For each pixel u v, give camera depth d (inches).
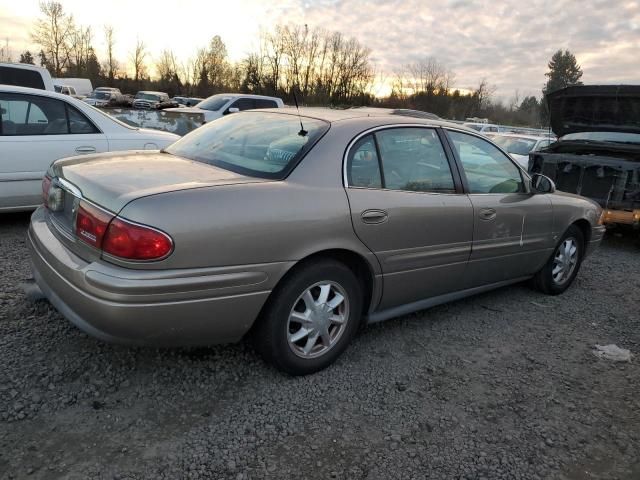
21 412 101.7
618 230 336.2
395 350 140.7
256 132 135.3
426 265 139.9
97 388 111.6
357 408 112.8
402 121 139.7
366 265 127.0
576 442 107.3
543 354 145.5
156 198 97.9
